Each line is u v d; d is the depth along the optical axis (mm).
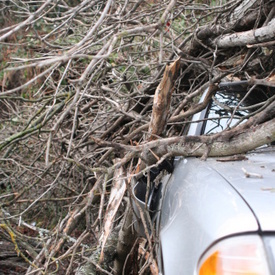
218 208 1659
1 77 7801
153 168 2848
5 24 7891
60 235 3062
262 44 2939
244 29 3615
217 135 2475
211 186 1857
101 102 4879
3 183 4770
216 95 3207
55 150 4246
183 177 2293
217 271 1479
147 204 2838
